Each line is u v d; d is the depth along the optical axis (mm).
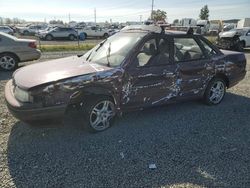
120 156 3588
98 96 4094
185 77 4922
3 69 9203
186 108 5453
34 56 9719
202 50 5254
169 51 4730
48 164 3361
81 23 61688
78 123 4340
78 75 3885
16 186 2945
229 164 3482
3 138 3986
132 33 4832
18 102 3732
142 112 5156
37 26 39938
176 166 3402
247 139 4207
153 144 3939
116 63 4301
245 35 18000
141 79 4379
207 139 4156
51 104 3721
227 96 6402
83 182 3039
